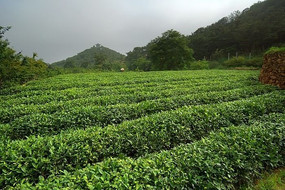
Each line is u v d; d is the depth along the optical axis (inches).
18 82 645.3
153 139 182.7
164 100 313.6
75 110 252.8
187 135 200.7
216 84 514.3
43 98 372.8
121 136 178.4
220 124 225.0
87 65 2716.5
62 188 96.3
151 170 114.6
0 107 315.6
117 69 1943.9
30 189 99.6
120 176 107.8
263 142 163.3
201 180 119.6
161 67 1755.7
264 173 155.6
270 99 289.0
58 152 145.2
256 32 1937.7
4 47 505.7
